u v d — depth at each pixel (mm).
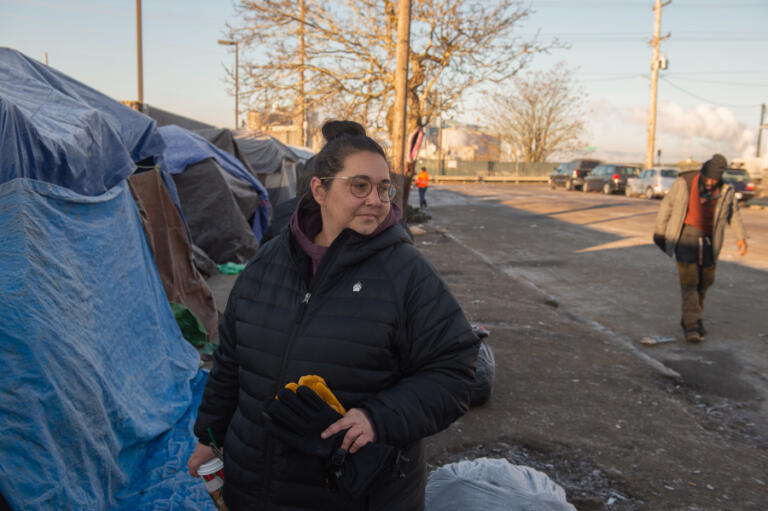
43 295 2678
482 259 11156
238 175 10664
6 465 2256
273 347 1641
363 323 1569
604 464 3586
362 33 17547
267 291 1709
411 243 1719
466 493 2479
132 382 3449
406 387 1554
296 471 1590
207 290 6148
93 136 3793
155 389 3740
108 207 3859
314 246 1677
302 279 1655
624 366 5371
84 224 3393
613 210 20594
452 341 1595
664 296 8219
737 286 8680
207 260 8508
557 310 7461
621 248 12359
